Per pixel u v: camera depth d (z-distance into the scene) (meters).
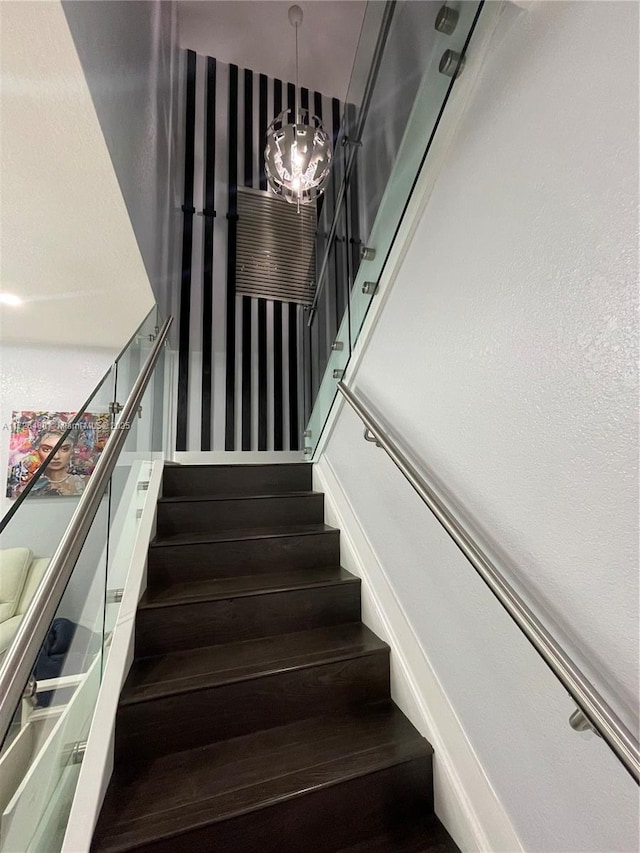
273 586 1.64
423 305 1.38
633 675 0.72
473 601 1.13
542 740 0.90
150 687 1.23
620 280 0.75
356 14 3.36
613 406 0.76
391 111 2.16
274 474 2.39
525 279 0.97
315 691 1.36
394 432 1.53
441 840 1.09
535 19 0.96
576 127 0.84
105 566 1.37
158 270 2.59
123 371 1.82
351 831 1.08
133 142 1.83
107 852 0.90
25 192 1.67
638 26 0.72
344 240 2.61
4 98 1.27
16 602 0.97
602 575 0.77
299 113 3.00
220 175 3.71
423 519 1.36
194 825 0.96
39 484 1.17
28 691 0.87
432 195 1.34
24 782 0.87
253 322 3.73
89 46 1.26
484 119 1.12
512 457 1.00
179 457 3.35
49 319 3.04
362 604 1.72
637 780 0.63
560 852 0.85
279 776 1.09
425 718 1.26
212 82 3.72
